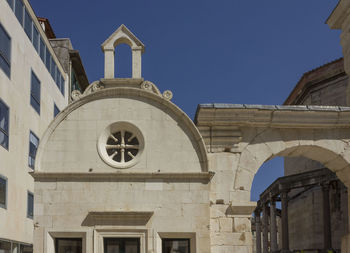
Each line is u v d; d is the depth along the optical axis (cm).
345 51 2480
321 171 3541
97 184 1927
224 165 2005
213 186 1986
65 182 1927
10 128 2689
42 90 3403
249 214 1964
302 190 4219
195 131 1966
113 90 1998
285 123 2041
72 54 4297
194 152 1962
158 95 1992
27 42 3058
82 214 1900
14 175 2745
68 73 4234
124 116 1991
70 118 1988
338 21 2533
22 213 2886
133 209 1906
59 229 1884
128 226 1891
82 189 1922
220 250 1920
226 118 2006
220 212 1959
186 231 1889
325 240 3447
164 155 1958
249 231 1944
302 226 4159
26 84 3012
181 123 1989
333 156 2100
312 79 4031
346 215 3559
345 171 2141
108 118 1989
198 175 1928
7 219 2605
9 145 2667
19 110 2859
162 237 1900
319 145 2062
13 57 2762
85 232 1884
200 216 1905
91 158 1952
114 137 2005
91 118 1989
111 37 2114
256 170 2014
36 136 3241
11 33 2738
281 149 2044
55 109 3803
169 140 1973
